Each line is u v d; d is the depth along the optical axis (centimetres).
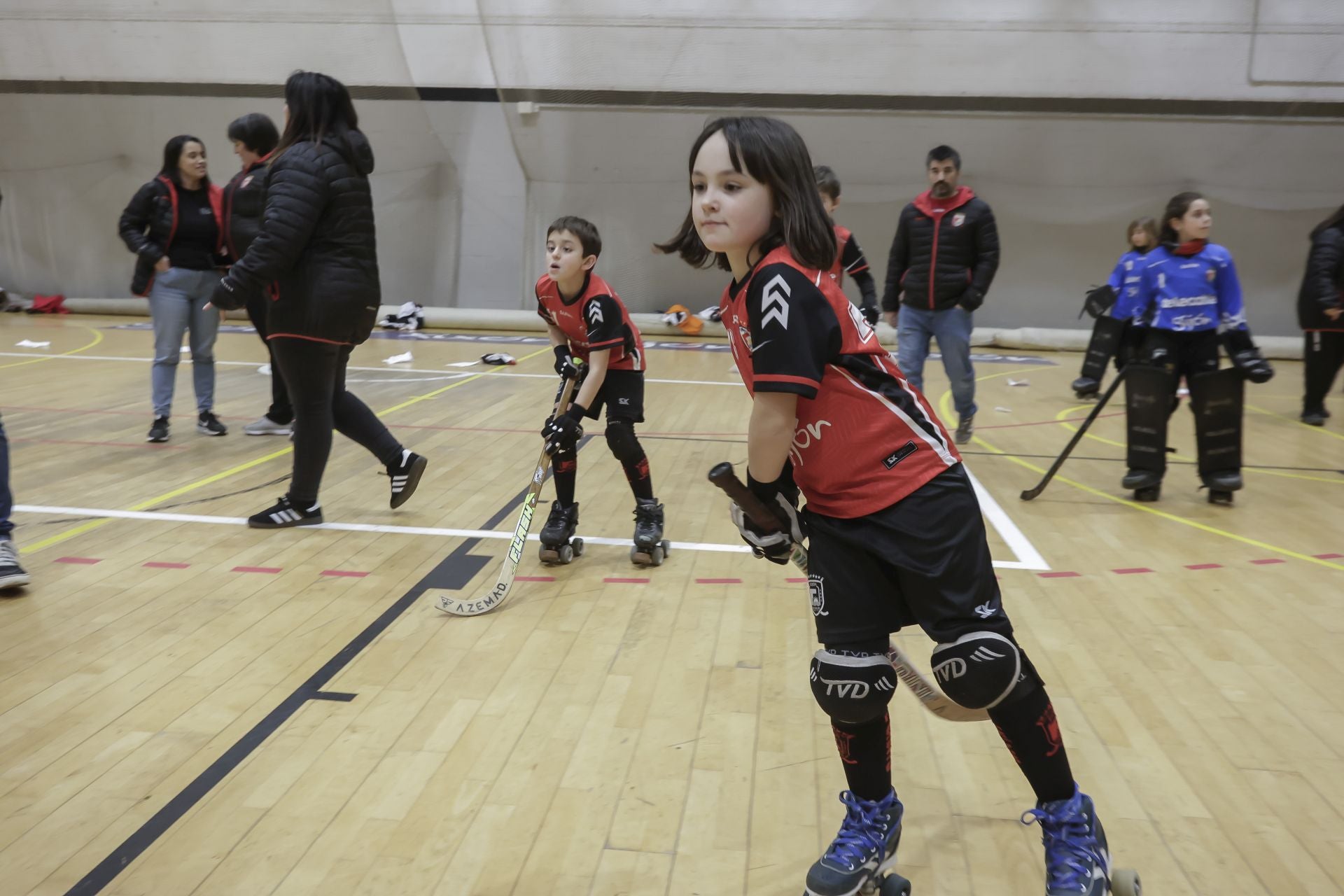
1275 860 205
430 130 1330
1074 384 863
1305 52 1152
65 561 384
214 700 272
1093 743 257
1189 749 254
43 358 953
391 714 266
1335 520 481
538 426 686
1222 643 325
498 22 1250
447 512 466
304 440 423
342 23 1278
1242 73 1170
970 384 637
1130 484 509
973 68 1205
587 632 326
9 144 1359
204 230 593
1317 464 614
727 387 889
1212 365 503
